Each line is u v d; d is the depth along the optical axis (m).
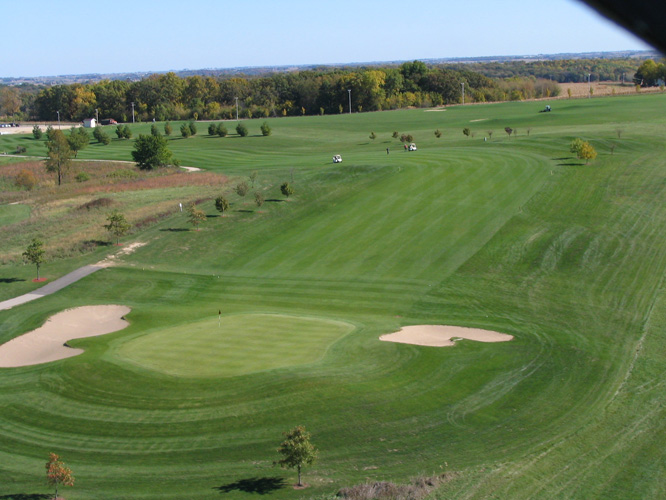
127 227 70.56
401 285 55.72
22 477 25.97
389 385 33.69
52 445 28.72
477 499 23.27
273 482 25.06
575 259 59.47
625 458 26.22
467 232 68.56
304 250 66.25
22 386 34.69
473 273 57.78
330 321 45.50
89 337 43.09
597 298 50.28
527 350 39.56
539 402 32.03
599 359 37.88
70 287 57.06
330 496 23.61
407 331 43.91
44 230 77.38
